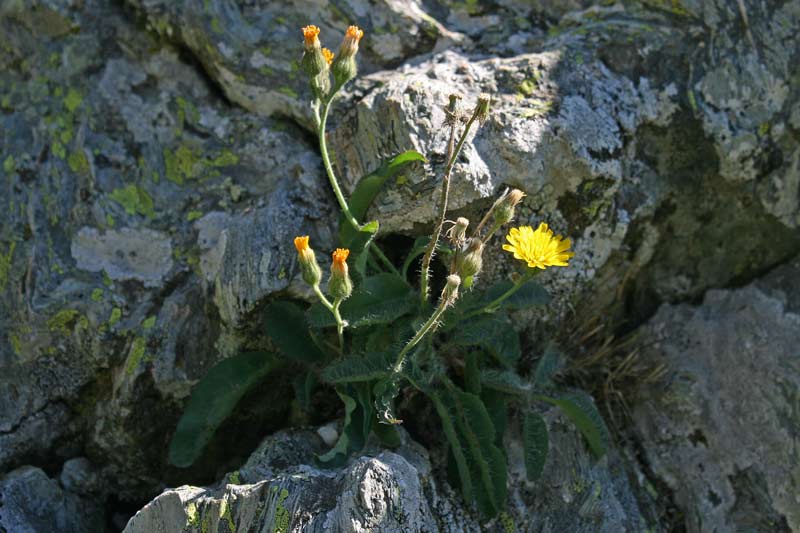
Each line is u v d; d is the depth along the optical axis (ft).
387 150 2.61
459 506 2.56
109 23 2.89
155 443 2.75
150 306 2.72
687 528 2.72
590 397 2.74
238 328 2.65
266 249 2.63
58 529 2.69
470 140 2.59
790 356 2.72
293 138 2.80
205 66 2.86
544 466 2.64
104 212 2.77
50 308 2.72
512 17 2.86
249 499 2.43
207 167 2.81
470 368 2.60
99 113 2.85
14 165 2.82
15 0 2.88
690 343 2.83
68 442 2.78
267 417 2.76
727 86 2.76
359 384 2.57
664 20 2.78
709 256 2.86
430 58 2.80
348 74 2.44
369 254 2.61
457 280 2.35
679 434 2.76
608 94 2.69
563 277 2.73
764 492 2.67
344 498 2.40
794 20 2.81
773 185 2.80
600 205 2.70
